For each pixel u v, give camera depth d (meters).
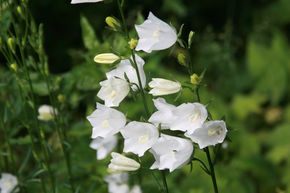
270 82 6.99
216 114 5.18
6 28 3.55
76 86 4.35
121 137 3.70
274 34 8.00
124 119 2.70
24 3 3.24
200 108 2.48
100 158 3.85
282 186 5.53
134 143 2.62
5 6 3.43
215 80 7.46
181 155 2.54
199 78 2.55
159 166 2.61
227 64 7.34
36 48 3.42
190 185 4.86
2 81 4.21
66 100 4.09
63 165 4.29
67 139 4.05
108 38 4.23
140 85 2.63
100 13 7.86
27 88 3.93
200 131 2.51
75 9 7.88
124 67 2.71
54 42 7.92
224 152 4.66
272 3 8.55
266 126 6.61
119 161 2.74
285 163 5.91
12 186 3.82
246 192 4.90
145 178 4.59
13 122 4.37
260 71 7.05
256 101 6.66
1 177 4.12
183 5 8.30
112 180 4.05
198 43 7.87
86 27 4.18
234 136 5.84
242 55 8.09
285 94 6.96
